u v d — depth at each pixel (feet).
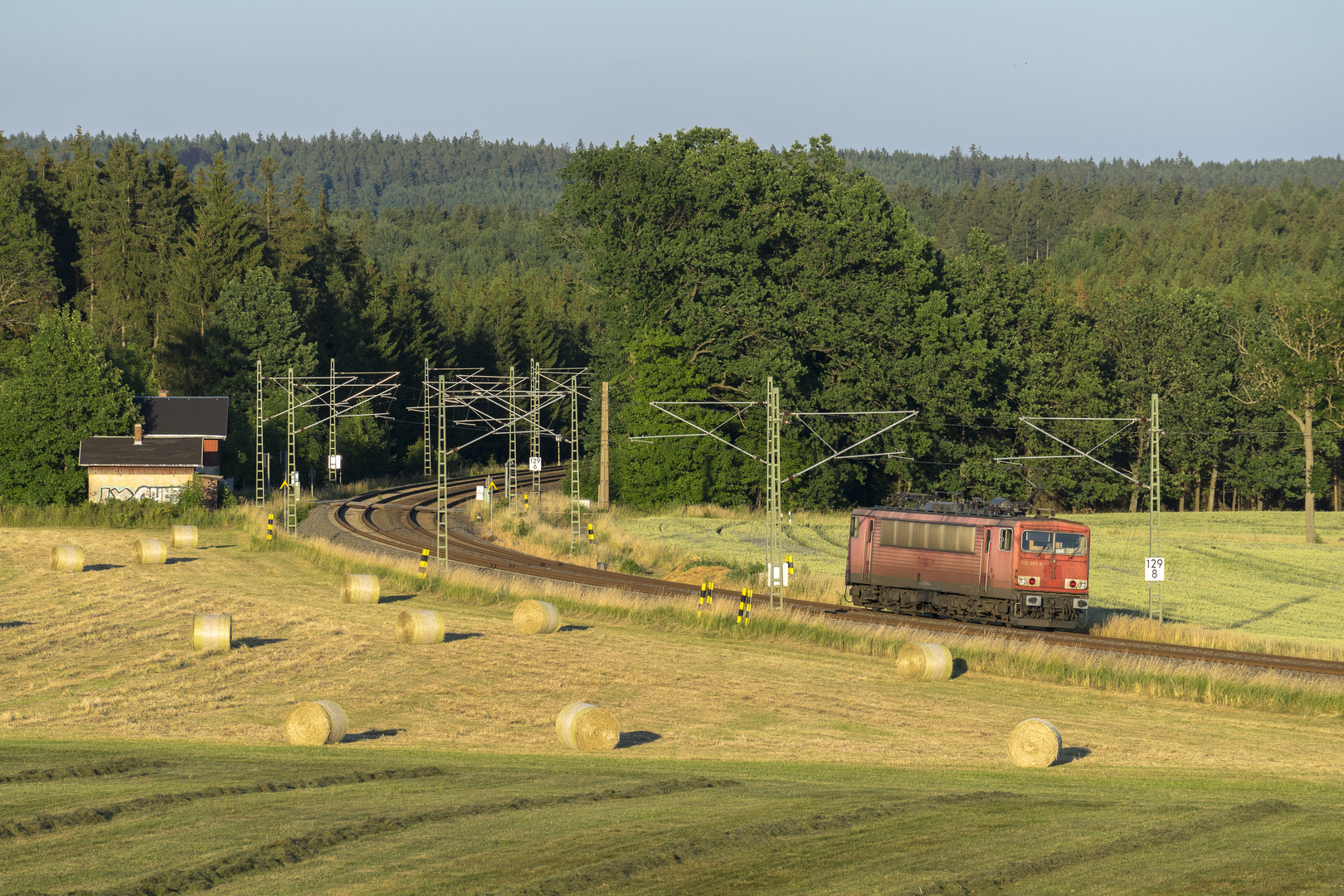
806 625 187.42
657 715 128.98
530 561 299.79
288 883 56.44
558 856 61.16
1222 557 365.61
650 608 205.46
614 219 443.32
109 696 134.00
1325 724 132.67
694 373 445.37
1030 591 203.41
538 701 135.85
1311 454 430.61
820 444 458.09
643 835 65.46
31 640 169.89
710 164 465.06
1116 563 349.20
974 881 57.62
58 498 367.04
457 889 55.42
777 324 438.81
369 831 66.33
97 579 238.07
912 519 221.66
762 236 451.94
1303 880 58.39
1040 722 107.04
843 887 56.80
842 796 79.71
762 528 401.90
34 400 369.50
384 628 187.21
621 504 450.71
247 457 466.70
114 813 69.92
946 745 116.78
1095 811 74.95
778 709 133.90
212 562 273.54
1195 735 124.47
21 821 66.33
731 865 60.59
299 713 110.73
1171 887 57.31
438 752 105.81
